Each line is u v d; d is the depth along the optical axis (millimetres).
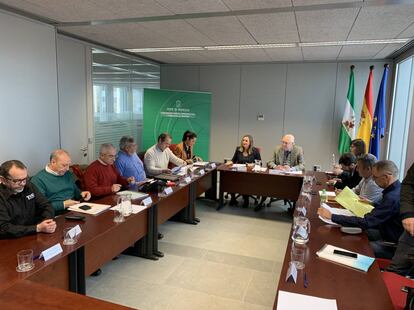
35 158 3686
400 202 1931
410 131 4738
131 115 6098
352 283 1508
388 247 2291
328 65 5883
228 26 3607
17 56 3391
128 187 3418
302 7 2918
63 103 4453
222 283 2740
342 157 3873
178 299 2496
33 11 3297
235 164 4895
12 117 3383
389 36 3959
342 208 2676
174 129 6293
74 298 1324
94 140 5129
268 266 3059
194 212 4211
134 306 2398
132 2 2922
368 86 5469
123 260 3127
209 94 6332
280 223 4273
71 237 1920
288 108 6203
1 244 1839
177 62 6605
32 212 2312
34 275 1646
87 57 4824
